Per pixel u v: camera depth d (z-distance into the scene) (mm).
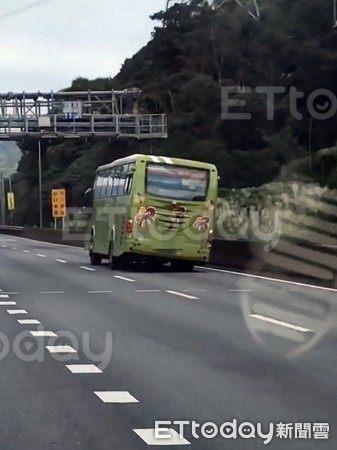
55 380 11508
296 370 12109
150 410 9734
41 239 78938
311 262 27922
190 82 78688
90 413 9609
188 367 12367
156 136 71125
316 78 69312
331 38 68250
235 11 82250
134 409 9789
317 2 68062
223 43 81250
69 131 71875
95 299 22156
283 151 71062
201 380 11414
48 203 121250
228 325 16922
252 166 71500
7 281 28312
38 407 9922
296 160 68000
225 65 80875
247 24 79875
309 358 13102
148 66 93438
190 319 17906
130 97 72750
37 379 11586
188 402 10109
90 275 31156
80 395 10547
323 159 55125
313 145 71438
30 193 128125
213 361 12867
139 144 82625
